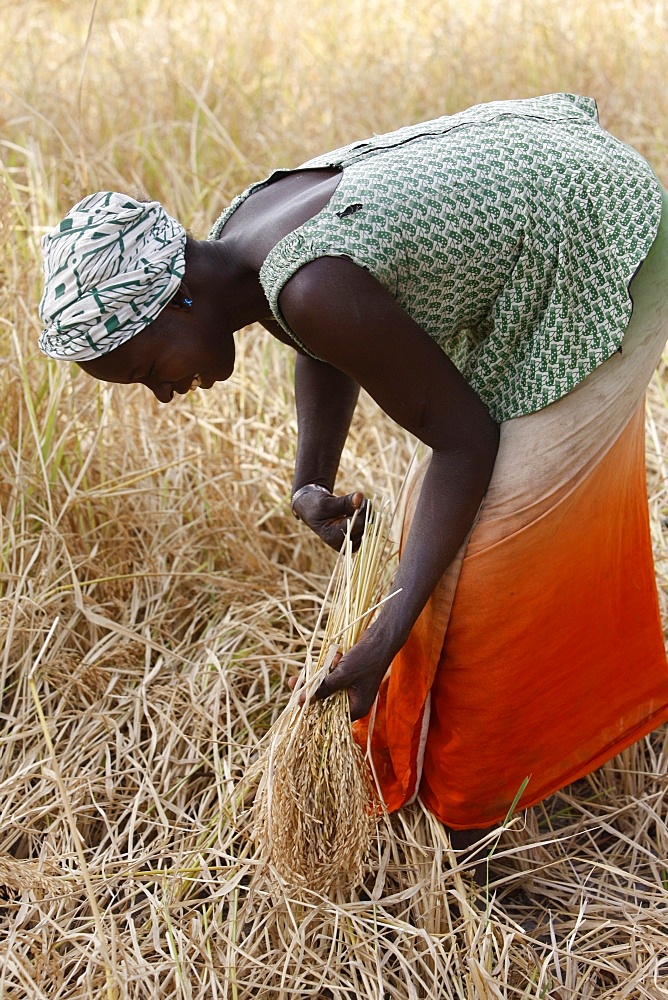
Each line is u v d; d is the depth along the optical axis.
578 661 1.89
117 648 2.46
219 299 1.65
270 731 1.92
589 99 1.82
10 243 3.02
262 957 1.83
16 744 2.31
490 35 5.23
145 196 1.65
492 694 1.84
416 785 2.02
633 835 2.16
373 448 3.21
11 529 2.55
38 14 5.67
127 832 2.09
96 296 1.55
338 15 5.72
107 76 4.73
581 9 5.62
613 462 1.75
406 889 1.94
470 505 1.68
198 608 2.69
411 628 1.75
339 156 1.68
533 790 2.00
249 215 1.70
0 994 1.74
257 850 1.95
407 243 1.52
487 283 1.61
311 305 1.49
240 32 5.24
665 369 3.63
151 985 1.76
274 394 3.35
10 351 2.89
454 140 1.61
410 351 1.54
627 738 2.06
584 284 1.61
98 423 2.95
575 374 1.65
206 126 4.38
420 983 1.84
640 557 1.92
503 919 2.00
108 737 2.29
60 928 1.85
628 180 1.62
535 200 1.57
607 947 1.92
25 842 2.14
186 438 3.07
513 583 1.75
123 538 2.68
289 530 2.92
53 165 3.70
